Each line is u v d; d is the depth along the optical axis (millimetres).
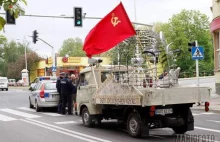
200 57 19219
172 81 9961
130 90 9172
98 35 10562
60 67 62344
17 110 18734
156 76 9805
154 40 11742
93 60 11711
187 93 9273
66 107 17500
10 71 79125
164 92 8898
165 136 9867
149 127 9695
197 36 73125
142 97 8711
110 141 9148
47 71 62031
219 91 25047
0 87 52688
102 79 11516
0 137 10156
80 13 26484
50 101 17281
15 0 3730
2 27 3775
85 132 10805
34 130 11438
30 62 74375
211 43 75125
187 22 73750
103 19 10484
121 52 11383
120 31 10469
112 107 10812
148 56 10828
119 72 10734
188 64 68500
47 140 9523
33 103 18812
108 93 10219
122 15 10461
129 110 9875
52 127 12062
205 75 61062
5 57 95188
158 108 9234
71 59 63594
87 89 11664
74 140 9430
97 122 11773
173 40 69438
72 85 16219
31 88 19531
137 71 10000
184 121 9875
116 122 13141
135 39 11188
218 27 25172
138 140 9250
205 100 9609
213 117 14250
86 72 11945
